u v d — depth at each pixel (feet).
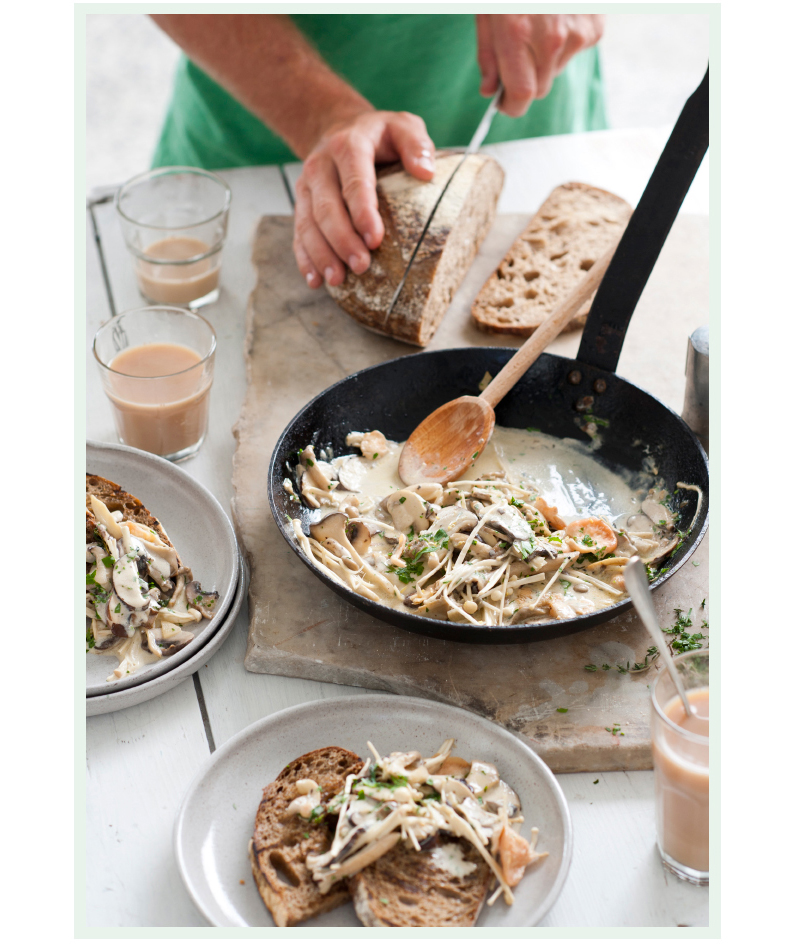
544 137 4.70
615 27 9.11
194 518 3.28
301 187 3.93
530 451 3.48
